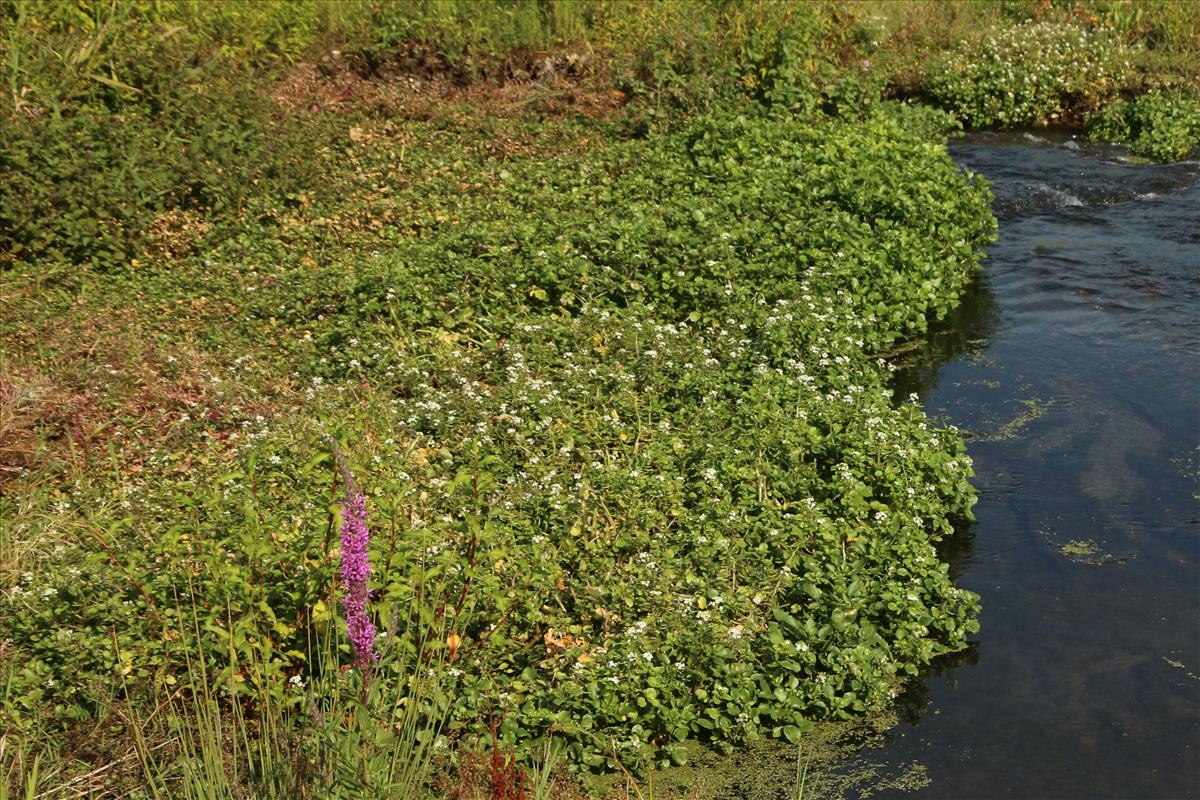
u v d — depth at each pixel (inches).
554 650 227.1
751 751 217.6
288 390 332.5
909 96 700.7
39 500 273.6
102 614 219.0
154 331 368.2
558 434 295.1
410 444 288.5
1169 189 542.0
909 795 206.1
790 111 575.2
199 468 289.4
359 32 663.8
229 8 637.9
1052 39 714.8
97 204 434.6
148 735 194.9
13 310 371.6
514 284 373.4
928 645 240.7
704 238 400.2
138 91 517.3
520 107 604.1
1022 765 212.8
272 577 222.8
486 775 191.6
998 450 325.7
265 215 463.8
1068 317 410.3
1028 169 581.9
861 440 293.6
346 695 184.1
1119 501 298.2
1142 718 223.9
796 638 235.5
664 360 335.6
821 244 405.4
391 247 430.6
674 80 594.9
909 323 400.5
